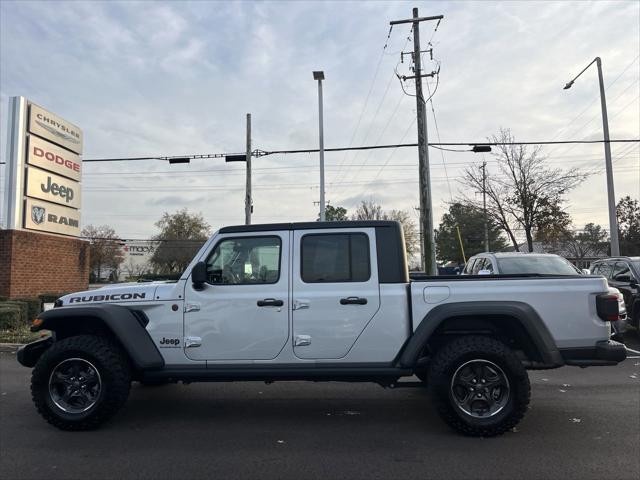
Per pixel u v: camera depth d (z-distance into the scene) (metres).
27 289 16.03
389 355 5.20
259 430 5.27
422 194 20.48
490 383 4.95
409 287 5.23
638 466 4.20
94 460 4.41
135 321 5.37
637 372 8.16
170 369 5.31
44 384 5.23
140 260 77.31
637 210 41.34
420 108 20.89
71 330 5.71
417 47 21.33
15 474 4.10
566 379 7.64
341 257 5.37
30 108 16.30
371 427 5.36
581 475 4.02
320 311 5.24
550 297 5.08
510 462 4.31
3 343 11.27
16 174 15.75
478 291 5.13
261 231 5.51
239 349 5.29
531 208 28.03
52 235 17.58
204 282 5.38
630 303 11.61
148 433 5.17
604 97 21.53
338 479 4.00
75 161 19.12
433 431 5.19
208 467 4.25
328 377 5.30
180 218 74.31
